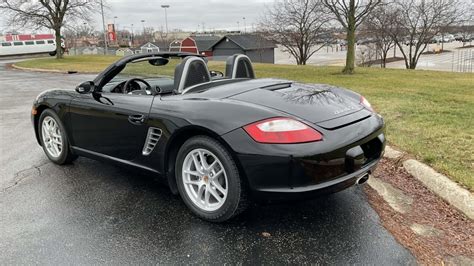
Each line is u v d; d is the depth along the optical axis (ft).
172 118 8.57
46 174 11.78
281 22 97.66
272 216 8.80
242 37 142.20
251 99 8.55
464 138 13.15
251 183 7.60
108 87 11.35
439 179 9.80
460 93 26.25
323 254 7.27
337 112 8.37
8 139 16.26
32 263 7.18
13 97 31.01
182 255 7.34
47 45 142.31
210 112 8.11
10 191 10.50
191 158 8.68
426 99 22.56
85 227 8.48
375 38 102.37
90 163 12.78
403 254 7.21
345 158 7.68
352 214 8.82
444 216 8.58
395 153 12.06
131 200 9.83
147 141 9.32
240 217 8.79
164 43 169.58
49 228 8.47
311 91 9.55
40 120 12.90
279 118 7.57
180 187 8.96
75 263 7.16
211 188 8.49
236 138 7.57
